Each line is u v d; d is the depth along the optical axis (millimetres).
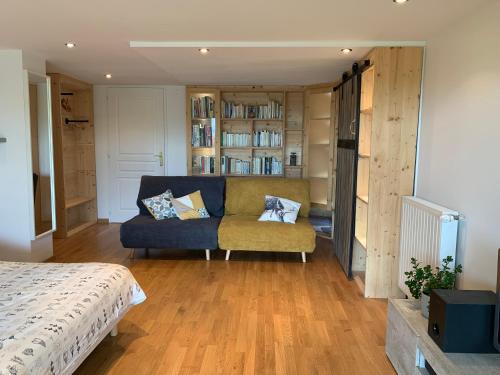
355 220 3828
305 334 2783
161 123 6293
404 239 3148
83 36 3244
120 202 6445
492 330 1864
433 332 1984
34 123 4152
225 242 4297
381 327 2904
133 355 2492
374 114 3270
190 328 2852
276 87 5965
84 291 2227
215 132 6070
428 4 2359
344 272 4078
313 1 2367
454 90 2686
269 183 4984
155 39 3328
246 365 2400
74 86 5762
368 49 3424
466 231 2471
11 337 1709
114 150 6355
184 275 3951
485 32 2320
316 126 5973
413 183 3320
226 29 3006
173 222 4449
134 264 4297
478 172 2357
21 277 2426
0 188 3998
